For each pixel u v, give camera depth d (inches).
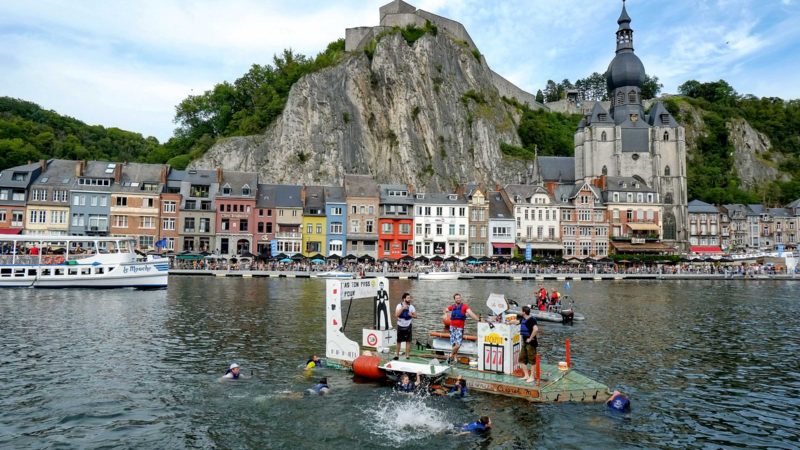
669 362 907.4
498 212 3850.9
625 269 3371.1
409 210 3661.4
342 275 2738.7
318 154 4677.7
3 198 3132.4
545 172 5147.6
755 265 3654.0
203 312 1400.1
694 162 6722.4
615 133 4763.8
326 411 644.7
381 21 6058.1
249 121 5167.3
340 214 3560.5
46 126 5054.1
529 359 712.4
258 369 822.5
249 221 3457.2
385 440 562.3
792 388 757.3
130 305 1534.2
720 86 7780.5
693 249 4662.9
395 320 1434.5
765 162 6998.0
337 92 4985.2
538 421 609.9
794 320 1406.3
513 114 6402.6
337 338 834.8
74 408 643.5
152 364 845.8
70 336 1058.1
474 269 3144.7
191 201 3425.2
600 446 548.4
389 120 5152.6
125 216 3287.4
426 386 712.4
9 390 706.2
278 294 1868.8
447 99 5393.7
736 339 1123.9
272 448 542.3
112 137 5792.3
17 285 1979.6
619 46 5187.0
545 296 1498.5
